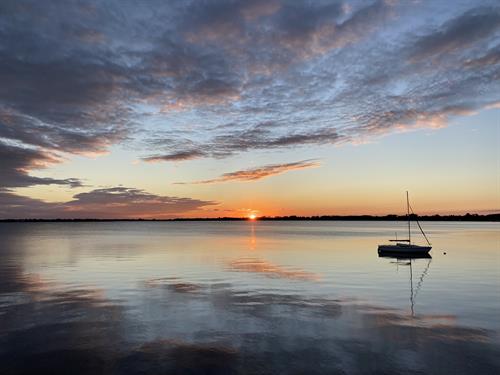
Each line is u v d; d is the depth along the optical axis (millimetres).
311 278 31547
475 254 52344
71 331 17312
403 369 13352
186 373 13094
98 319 19172
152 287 27469
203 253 53156
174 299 23547
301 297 24141
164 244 71625
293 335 16750
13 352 14930
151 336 16641
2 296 24422
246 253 53062
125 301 23000
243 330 17438
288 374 12992
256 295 24750
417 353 14727
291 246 66250
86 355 14609
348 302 22797
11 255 50688
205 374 13016
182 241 81812
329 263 41875
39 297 24125
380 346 15453
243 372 13156
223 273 34250
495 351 14938
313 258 46781
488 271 35875
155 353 14773
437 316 19719
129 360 14148
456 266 39594
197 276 32500
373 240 84875
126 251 56438
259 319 19156
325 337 16484
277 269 36875
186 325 18188
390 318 19328
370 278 31641
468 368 13453
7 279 31000
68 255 50500
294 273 34281
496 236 105562
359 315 19875
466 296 24531
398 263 41781
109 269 36875
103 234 123375
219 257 47875
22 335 16781
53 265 39969
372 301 23062
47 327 17891
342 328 17703
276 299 23594
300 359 14188
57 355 14625
